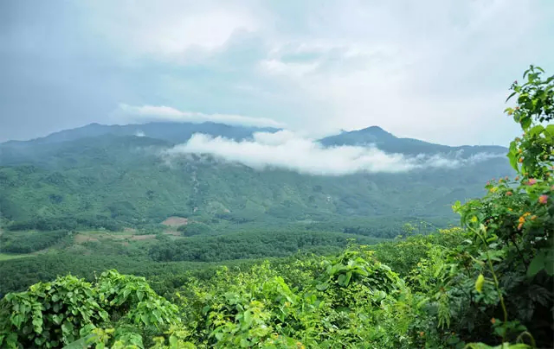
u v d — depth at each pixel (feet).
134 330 14.11
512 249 10.09
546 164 11.62
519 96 12.83
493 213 10.72
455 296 10.17
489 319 9.64
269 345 10.41
